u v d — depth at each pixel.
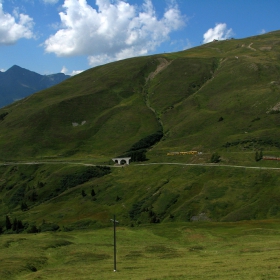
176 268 54.22
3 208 190.75
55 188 194.12
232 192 140.38
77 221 145.38
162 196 150.25
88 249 78.81
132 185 169.12
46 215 160.62
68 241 88.69
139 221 136.12
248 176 149.88
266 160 163.88
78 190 180.50
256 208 125.00
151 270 54.62
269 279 40.38
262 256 57.56
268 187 138.50
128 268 58.44
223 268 49.34
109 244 84.25
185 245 82.06
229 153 181.12
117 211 149.62
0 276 58.91
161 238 90.75
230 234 89.00
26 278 56.81
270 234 85.44
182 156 196.50
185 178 162.38
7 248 82.69
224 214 128.12
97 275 54.31
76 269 60.69
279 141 188.00
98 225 139.25
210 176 158.38
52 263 70.00
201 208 133.50
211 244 79.88
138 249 77.38
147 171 180.88
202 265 54.31
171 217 132.38
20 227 149.62
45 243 84.25
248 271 45.34
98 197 167.00
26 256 72.38
